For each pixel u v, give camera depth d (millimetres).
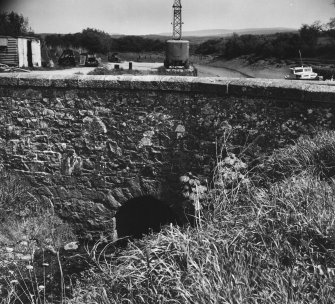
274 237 4480
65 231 8992
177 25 46562
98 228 9031
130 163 8539
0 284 6930
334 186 5215
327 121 6973
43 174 9188
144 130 8305
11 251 8023
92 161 8789
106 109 8469
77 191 9031
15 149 9258
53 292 6754
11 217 8859
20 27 51656
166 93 8016
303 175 5668
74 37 69875
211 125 7816
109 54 63250
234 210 5566
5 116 9172
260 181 6520
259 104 7406
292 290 3715
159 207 10742
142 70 33375
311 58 45125
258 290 3902
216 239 4652
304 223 4477
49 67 35000
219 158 7840
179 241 4695
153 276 4348
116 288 4465
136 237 9492
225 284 3883
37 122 8984
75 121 8719
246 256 4387
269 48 50750
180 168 8203
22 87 8906
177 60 33750
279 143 7348
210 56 75688
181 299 3959
